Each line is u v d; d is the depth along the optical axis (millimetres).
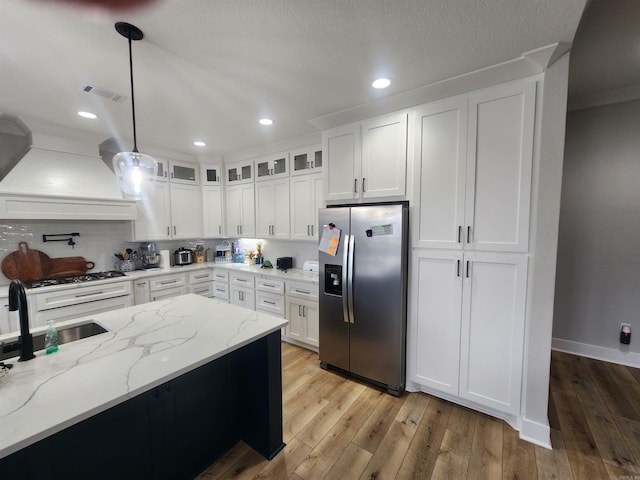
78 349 1366
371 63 1740
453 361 2152
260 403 1758
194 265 4148
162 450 1483
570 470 1617
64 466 1155
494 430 1939
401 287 2252
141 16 1302
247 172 4016
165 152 3760
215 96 2172
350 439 1880
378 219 2318
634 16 1642
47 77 1858
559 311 3055
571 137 2879
